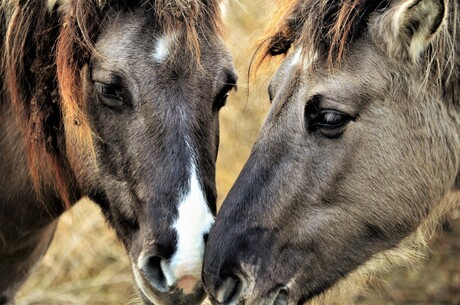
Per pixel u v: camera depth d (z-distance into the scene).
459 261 10.14
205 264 5.42
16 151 6.43
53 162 6.25
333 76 5.44
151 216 5.52
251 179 5.59
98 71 5.71
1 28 6.22
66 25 5.82
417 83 5.55
